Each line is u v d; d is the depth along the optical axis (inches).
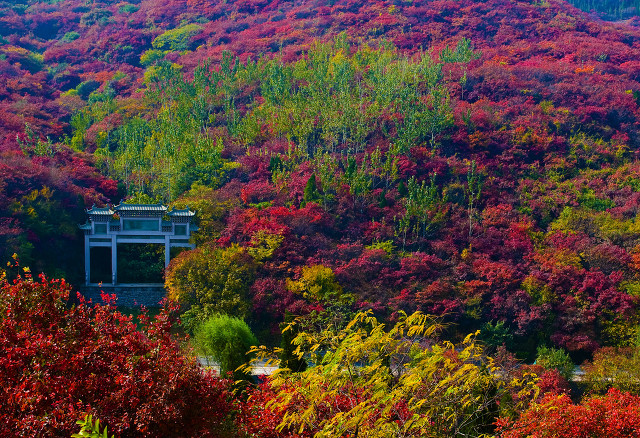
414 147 4771.2
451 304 3243.1
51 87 7190.0
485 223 4077.3
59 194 3863.2
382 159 4756.4
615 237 3873.0
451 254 3796.8
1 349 923.4
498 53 7175.2
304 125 4909.0
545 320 3253.0
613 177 4670.3
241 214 3897.6
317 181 4360.2
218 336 2268.7
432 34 7810.0
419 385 877.2
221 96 6018.7
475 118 5162.4
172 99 6077.8
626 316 3211.1
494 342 3125.0
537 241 3927.2
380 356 903.7
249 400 1127.6
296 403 898.1
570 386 2669.8
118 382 916.6
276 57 6988.2
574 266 3553.2
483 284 3422.7
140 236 3609.7
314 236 3784.5
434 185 4318.4
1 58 7613.2
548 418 1215.6
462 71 6112.2
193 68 7303.2
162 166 4566.9
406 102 5177.2
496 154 4884.4
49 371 919.0
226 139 5162.4
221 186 4443.9
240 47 7805.1
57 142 5246.1
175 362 1043.9
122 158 4626.0
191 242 3624.5
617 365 2588.6
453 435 909.2
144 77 7249.0
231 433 1038.4
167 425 940.0
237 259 3353.8
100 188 4355.3
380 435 805.9
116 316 1097.4
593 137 5241.1
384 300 3319.4
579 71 6446.9
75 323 1029.2
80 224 3826.3
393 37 7667.3
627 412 1252.5
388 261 3597.4
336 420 813.2
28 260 3346.5
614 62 7140.8
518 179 4650.6
